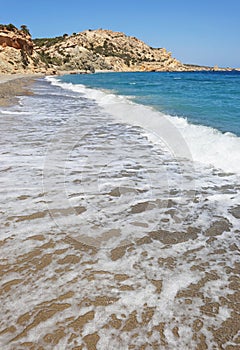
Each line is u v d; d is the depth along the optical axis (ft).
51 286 7.68
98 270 8.33
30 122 29.14
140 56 456.86
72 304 7.11
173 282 7.89
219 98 53.06
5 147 19.97
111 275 8.13
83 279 7.96
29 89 75.56
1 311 6.89
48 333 6.35
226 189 13.88
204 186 14.23
